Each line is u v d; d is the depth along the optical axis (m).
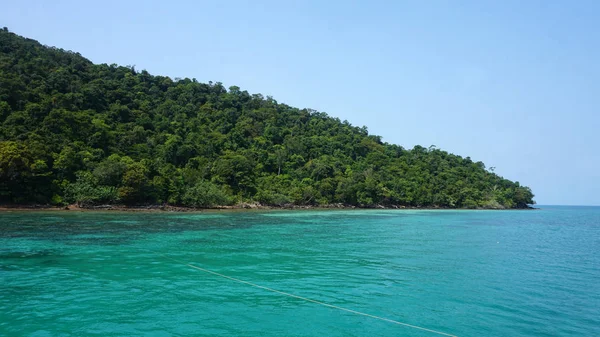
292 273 20.50
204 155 100.38
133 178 68.69
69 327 12.24
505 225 62.22
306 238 36.12
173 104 122.06
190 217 59.03
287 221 57.00
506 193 164.38
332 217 70.25
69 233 33.72
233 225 47.66
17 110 73.44
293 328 12.62
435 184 144.50
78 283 17.48
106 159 73.31
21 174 58.56
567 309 15.27
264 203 98.25
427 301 15.92
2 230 34.56
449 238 39.19
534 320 13.92
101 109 95.50
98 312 13.67
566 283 19.70
